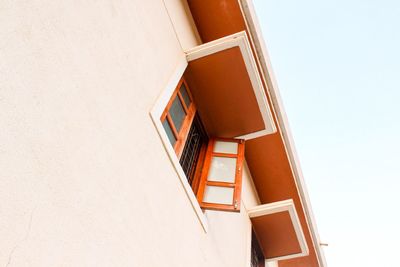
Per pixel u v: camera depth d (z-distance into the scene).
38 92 1.63
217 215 4.24
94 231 1.83
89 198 1.85
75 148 1.82
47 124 1.65
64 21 1.92
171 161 3.06
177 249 2.84
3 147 1.38
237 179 3.85
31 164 1.50
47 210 1.54
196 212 3.44
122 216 2.13
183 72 3.78
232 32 4.81
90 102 2.03
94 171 1.94
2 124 1.40
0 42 1.47
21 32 1.59
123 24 2.66
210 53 3.80
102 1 2.38
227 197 3.69
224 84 3.96
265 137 5.65
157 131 2.89
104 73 2.25
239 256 4.75
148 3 3.29
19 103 1.51
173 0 4.11
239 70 3.82
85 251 1.73
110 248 1.94
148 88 2.90
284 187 6.39
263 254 6.20
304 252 5.90
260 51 4.83
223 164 4.07
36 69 1.65
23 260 1.37
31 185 1.48
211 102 4.15
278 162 6.02
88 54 2.10
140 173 2.47
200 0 4.59
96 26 2.26
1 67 1.45
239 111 4.17
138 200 2.36
